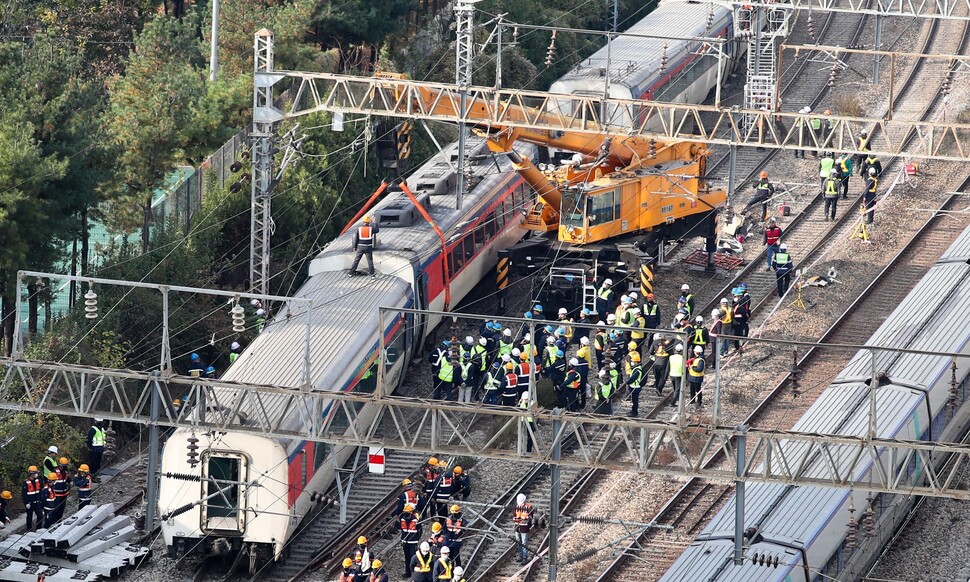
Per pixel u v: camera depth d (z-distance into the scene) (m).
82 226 188.62
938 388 154.12
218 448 140.88
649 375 186.12
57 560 142.62
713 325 186.25
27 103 177.00
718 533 131.38
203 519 142.38
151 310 185.50
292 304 169.62
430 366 189.12
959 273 180.62
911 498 152.62
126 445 176.12
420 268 181.12
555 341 173.25
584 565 144.75
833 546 133.25
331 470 155.25
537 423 172.62
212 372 159.62
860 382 154.75
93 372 132.12
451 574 136.75
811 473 138.38
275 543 142.12
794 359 174.00
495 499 158.75
